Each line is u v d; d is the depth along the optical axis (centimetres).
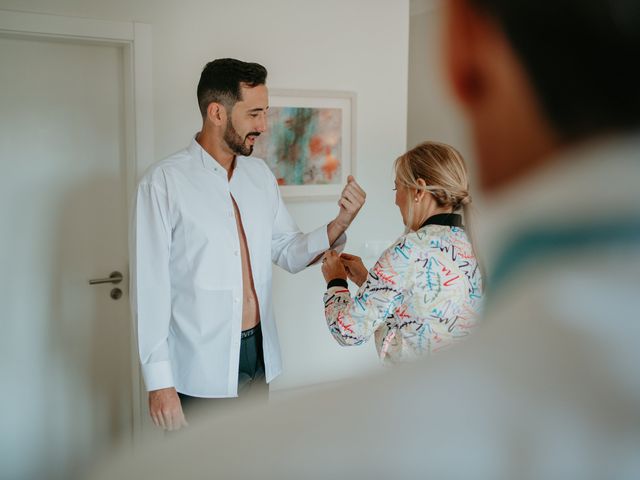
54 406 272
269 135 298
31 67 254
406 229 162
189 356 205
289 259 232
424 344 149
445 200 152
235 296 207
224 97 202
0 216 254
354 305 159
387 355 160
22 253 259
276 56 297
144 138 266
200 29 277
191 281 203
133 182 268
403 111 331
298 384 322
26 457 269
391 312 154
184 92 276
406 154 158
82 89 264
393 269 149
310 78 306
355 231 329
